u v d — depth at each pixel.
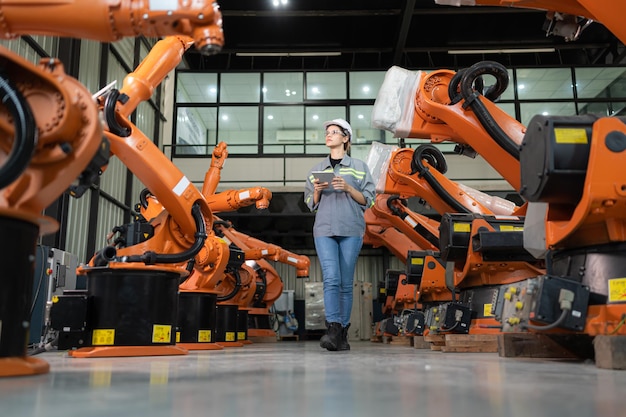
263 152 11.59
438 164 4.62
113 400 0.98
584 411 0.85
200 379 1.39
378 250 12.16
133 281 2.64
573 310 1.81
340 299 3.29
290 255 7.84
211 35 1.54
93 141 1.44
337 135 3.48
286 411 0.85
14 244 1.36
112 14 1.52
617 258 1.80
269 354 2.91
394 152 4.75
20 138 1.29
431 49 12.03
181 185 2.82
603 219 1.79
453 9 10.72
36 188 1.40
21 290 1.38
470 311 3.18
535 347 2.37
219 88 11.92
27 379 1.33
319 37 11.97
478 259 3.17
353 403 0.94
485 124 3.16
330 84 12.05
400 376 1.47
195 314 3.85
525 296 2.00
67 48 5.75
